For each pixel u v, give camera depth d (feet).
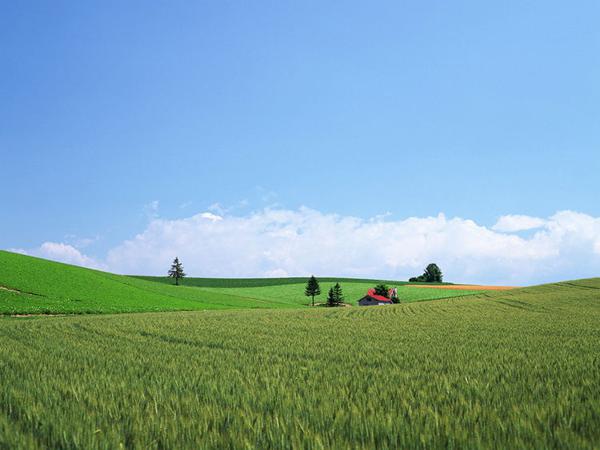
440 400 22.74
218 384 27.73
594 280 269.03
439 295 353.10
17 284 195.11
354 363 38.75
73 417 19.63
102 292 213.87
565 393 23.84
